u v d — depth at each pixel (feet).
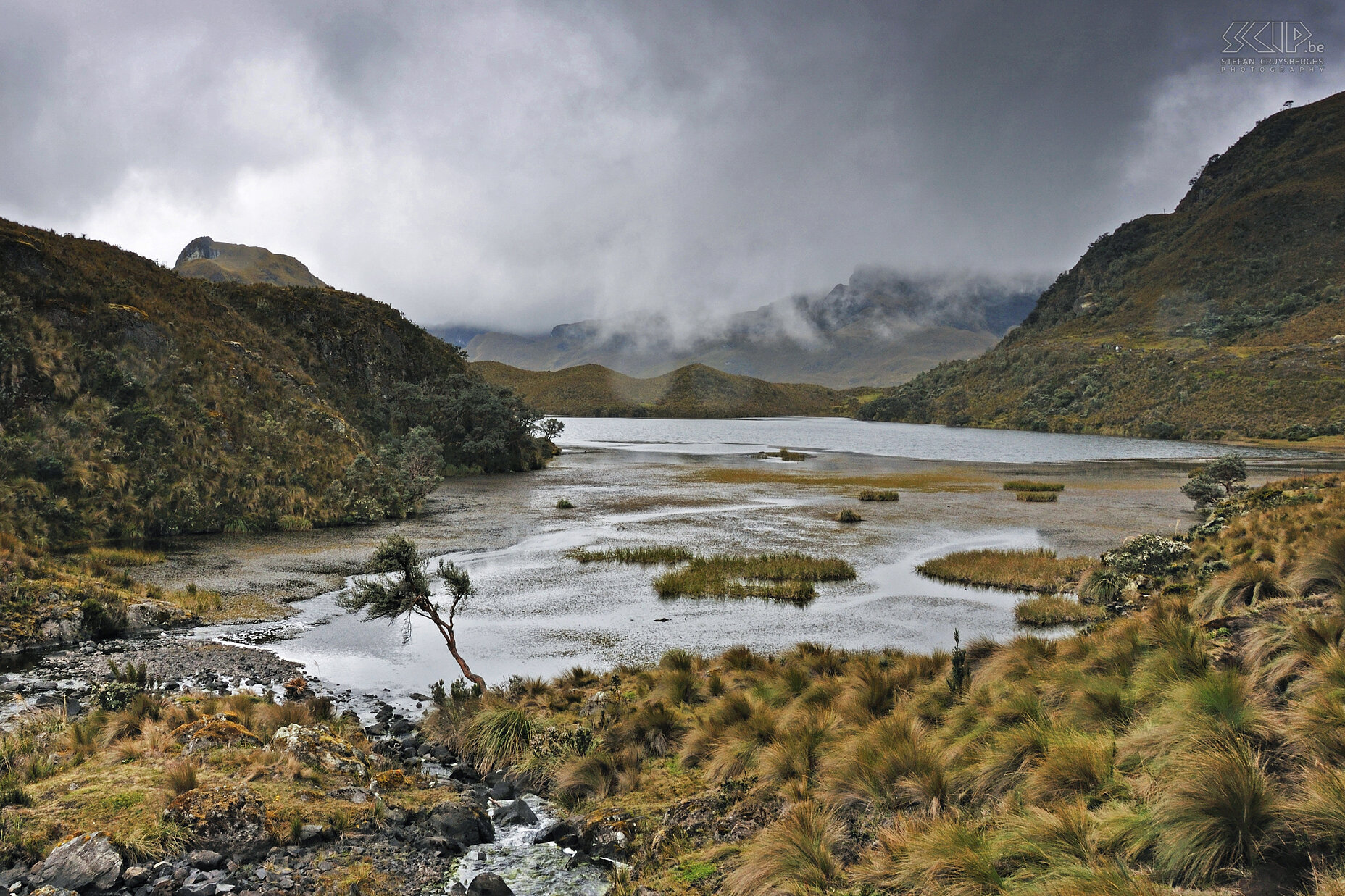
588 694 43.88
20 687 41.98
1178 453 314.96
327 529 110.93
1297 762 17.03
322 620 62.39
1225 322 633.20
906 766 23.56
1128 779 18.97
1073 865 15.48
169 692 41.65
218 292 206.69
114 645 52.44
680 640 58.13
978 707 28.55
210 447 109.40
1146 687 24.44
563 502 141.38
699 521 122.62
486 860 23.98
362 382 222.28
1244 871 14.07
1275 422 412.77
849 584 78.07
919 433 510.58
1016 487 172.55
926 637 58.75
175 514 99.19
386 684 46.93
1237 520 73.97
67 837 21.63
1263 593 36.52
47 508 84.07
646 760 33.17
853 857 20.12
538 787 31.40
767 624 62.90
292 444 123.34
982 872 16.19
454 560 89.04
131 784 25.27
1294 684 21.15
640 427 625.00
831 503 147.43
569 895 21.68
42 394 95.55
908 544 101.24
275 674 47.44
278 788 26.32
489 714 36.11
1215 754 16.16
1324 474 106.22
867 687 35.68
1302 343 501.56
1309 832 14.07
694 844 23.75
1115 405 519.60
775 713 35.22
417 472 155.12
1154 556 71.20
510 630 60.54
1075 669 29.12
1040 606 65.51
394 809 26.55
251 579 76.07
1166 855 14.99
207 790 24.11
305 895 20.39
